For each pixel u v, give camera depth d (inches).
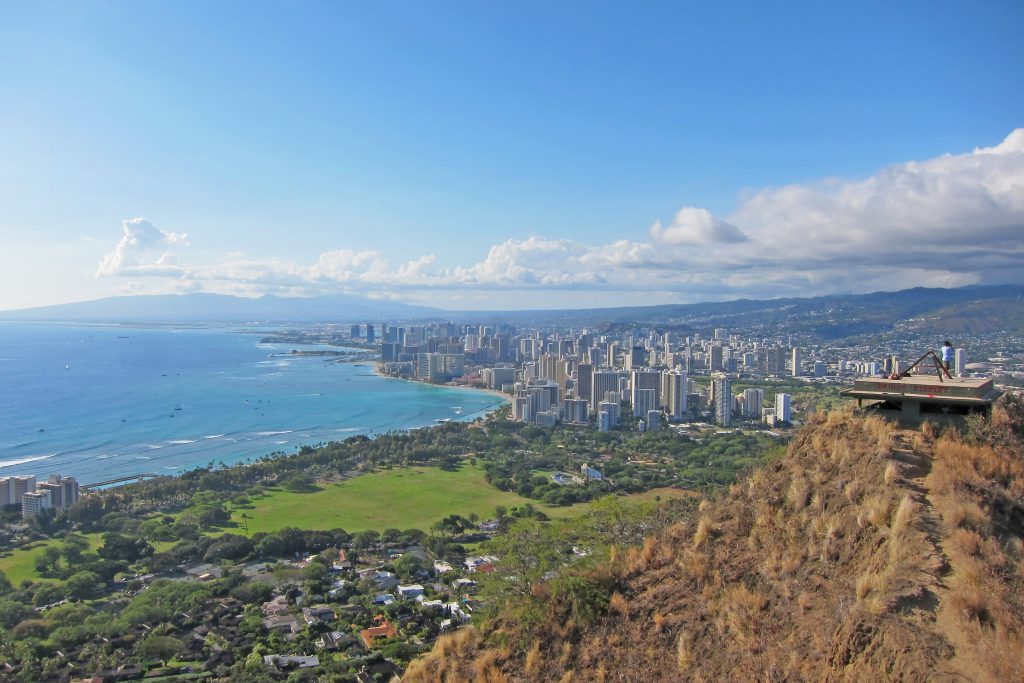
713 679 547.8
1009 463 629.6
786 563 602.9
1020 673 394.6
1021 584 474.9
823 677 471.8
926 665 422.3
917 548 513.0
